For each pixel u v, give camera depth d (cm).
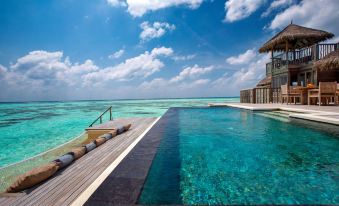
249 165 322
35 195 219
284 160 344
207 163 333
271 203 208
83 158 356
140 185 231
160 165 321
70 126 1608
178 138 503
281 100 1264
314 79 1221
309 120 637
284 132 555
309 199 216
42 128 1517
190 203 210
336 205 201
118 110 3200
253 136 535
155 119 955
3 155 798
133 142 461
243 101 1669
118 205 190
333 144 436
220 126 692
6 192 228
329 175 279
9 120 2175
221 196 223
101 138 488
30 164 584
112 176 259
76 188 235
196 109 1326
